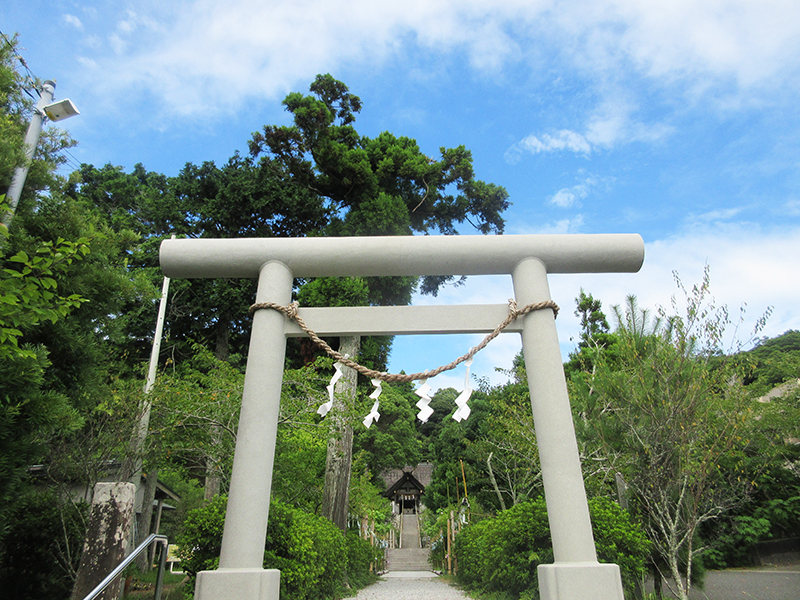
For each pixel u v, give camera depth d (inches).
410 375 125.6
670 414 219.3
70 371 198.8
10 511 187.5
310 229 647.8
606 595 98.0
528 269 132.3
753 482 262.2
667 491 224.4
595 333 709.9
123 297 222.8
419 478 1391.5
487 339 125.9
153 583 335.6
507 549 255.3
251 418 115.9
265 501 111.2
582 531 105.5
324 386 420.2
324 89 603.5
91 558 144.8
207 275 138.6
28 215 193.9
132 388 332.5
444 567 560.1
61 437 276.5
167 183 762.2
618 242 135.9
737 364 245.8
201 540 209.9
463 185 649.0
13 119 216.4
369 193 549.6
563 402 117.6
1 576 238.5
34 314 123.5
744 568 424.2
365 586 398.3
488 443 476.4
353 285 443.2
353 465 501.0
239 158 724.0
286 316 129.6
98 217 215.6
